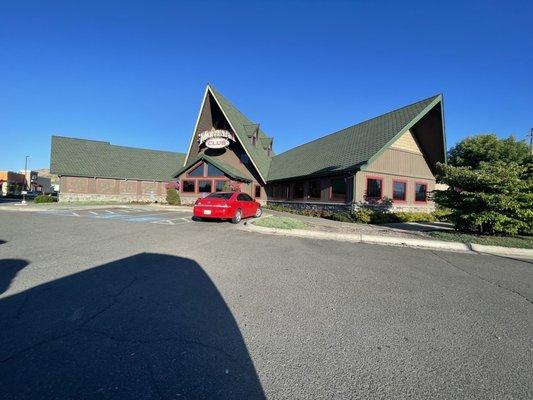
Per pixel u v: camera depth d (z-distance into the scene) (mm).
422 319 4219
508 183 11086
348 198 18906
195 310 4262
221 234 10805
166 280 5457
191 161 29734
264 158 32625
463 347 3508
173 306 4367
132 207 23969
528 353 3414
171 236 10016
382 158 19984
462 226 12586
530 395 2711
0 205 24359
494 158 28219
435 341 3625
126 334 3549
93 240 8945
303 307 4488
